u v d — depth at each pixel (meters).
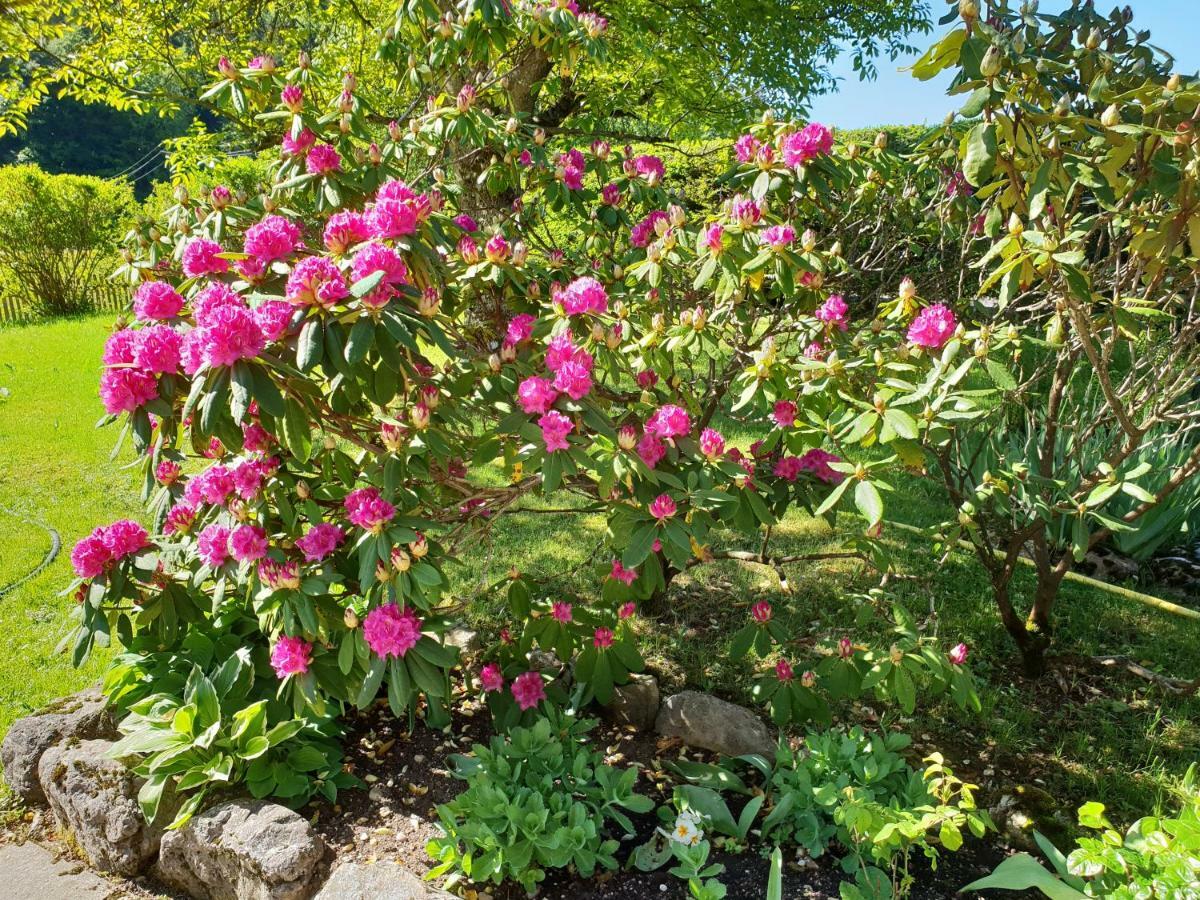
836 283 3.40
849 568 4.00
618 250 3.60
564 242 4.03
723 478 2.37
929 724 2.85
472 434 2.56
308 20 7.90
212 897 2.19
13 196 12.99
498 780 2.27
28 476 5.16
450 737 2.69
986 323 3.55
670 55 6.88
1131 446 2.57
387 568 2.15
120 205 14.13
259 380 1.84
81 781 2.36
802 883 2.07
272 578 2.17
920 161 3.38
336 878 1.95
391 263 1.92
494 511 2.85
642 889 2.08
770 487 2.65
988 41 2.13
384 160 2.95
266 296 2.07
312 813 2.32
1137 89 2.21
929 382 2.19
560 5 3.31
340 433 2.29
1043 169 2.20
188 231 3.01
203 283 2.56
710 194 4.98
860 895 1.90
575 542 4.29
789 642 2.86
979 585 3.85
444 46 3.27
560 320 2.48
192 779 2.24
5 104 7.89
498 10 3.10
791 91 7.27
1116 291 2.43
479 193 4.15
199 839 2.13
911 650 2.45
